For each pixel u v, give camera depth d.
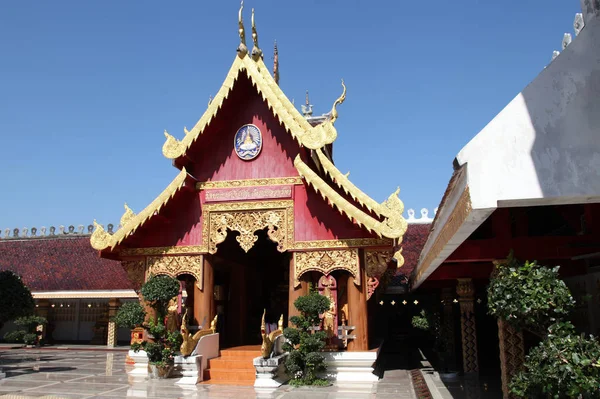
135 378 14.31
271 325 18.73
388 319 24.59
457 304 21.89
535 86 5.30
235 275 20.03
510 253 7.17
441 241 7.40
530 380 5.48
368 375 13.81
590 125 5.15
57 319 31.09
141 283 15.81
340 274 15.21
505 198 5.08
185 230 15.77
